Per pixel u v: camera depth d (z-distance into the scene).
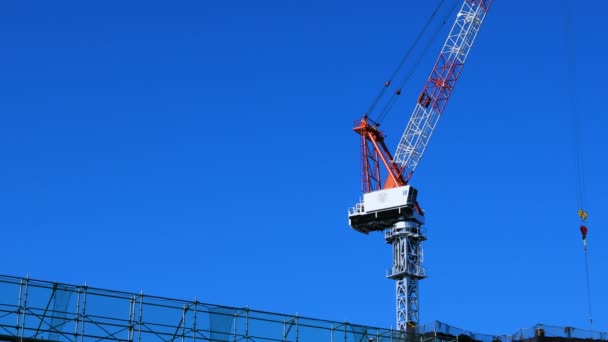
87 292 77.25
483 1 196.25
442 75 199.12
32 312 74.69
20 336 73.81
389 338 92.75
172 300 80.62
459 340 102.62
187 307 81.06
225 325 82.44
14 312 73.94
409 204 199.62
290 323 85.75
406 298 197.50
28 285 75.06
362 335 90.44
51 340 75.25
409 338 94.94
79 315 76.44
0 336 73.06
